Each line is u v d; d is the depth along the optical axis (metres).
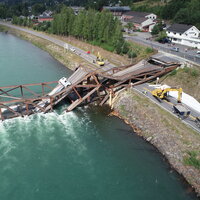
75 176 33.00
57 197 29.72
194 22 101.56
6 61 82.94
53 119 46.28
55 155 36.72
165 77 59.16
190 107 46.25
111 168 34.56
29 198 29.44
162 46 80.69
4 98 54.00
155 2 171.88
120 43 78.56
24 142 39.28
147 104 47.06
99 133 42.38
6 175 32.69
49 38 116.88
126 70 58.28
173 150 36.25
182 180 31.91
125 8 155.38
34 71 73.50
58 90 51.25
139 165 35.09
